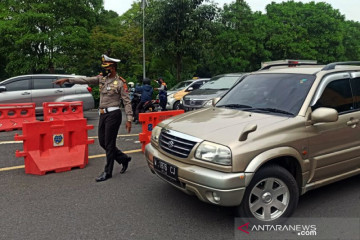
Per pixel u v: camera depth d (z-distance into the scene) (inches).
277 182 131.3
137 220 138.8
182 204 155.6
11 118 364.8
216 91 421.4
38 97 416.8
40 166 198.8
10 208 150.1
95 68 954.1
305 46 1151.6
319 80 150.3
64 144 211.9
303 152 134.5
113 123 186.4
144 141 250.8
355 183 184.1
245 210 125.3
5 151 260.7
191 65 988.6
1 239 122.3
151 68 962.1
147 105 414.3
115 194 167.9
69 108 359.3
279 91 156.1
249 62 1059.9
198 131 132.6
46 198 162.1
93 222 136.6
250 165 119.9
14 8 748.6
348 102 157.2
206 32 737.6
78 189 174.9
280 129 130.3
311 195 167.2
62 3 742.5
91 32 887.7
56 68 855.1
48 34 714.8
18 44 709.9
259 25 1111.0
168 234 127.2
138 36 894.4
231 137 123.6
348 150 151.8
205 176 119.9
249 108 155.6
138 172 205.0
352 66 172.1
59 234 126.3
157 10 740.7
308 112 139.2
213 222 137.6
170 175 134.6
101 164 223.9
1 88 394.6
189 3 724.7
